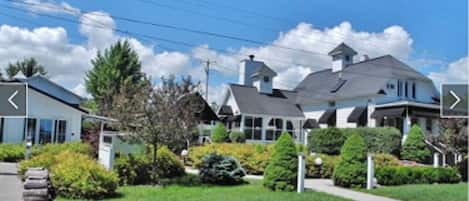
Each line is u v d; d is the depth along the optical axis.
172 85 15.24
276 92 41.97
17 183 12.52
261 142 36.16
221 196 13.09
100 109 30.56
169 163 17.03
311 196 13.64
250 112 37.38
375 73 35.09
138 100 14.99
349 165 16.45
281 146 15.16
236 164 16.55
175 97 15.15
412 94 34.50
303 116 39.75
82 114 26.14
